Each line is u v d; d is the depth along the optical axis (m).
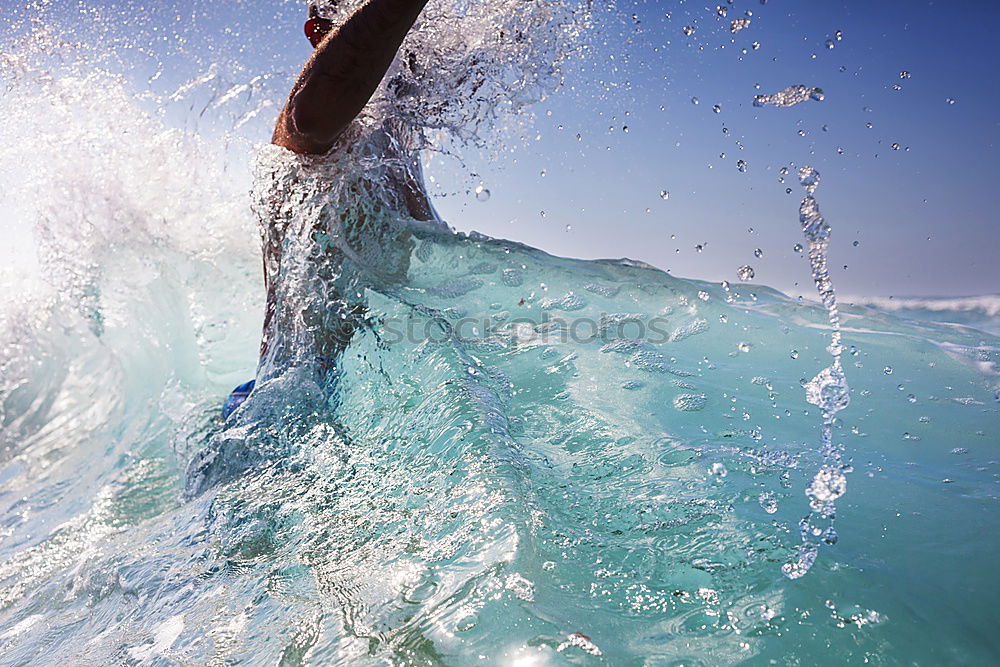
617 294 1.95
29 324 3.07
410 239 1.93
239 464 1.63
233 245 2.50
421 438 1.46
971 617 0.89
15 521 2.15
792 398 1.57
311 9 1.98
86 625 1.30
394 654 0.90
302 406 1.73
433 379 1.63
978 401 1.55
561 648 0.86
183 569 1.31
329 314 1.86
